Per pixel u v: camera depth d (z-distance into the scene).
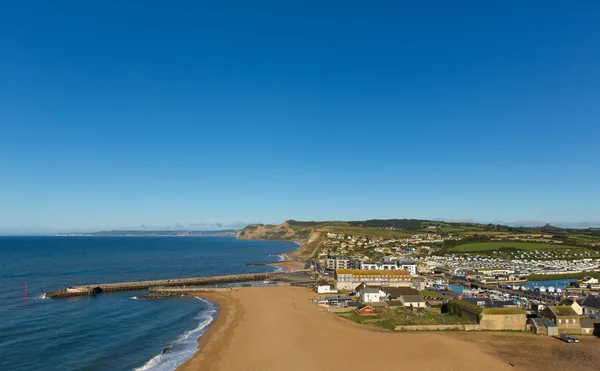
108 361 70.12
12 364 68.12
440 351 71.12
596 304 107.81
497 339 81.62
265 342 78.31
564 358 70.06
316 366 64.00
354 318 100.31
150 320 103.12
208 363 68.00
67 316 105.38
